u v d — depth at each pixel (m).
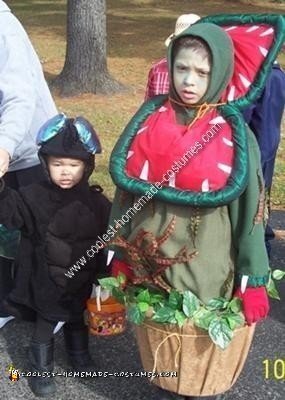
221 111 2.41
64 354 3.24
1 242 3.07
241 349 2.54
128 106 8.39
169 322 2.41
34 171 3.19
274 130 3.36
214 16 2.63
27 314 3.00
